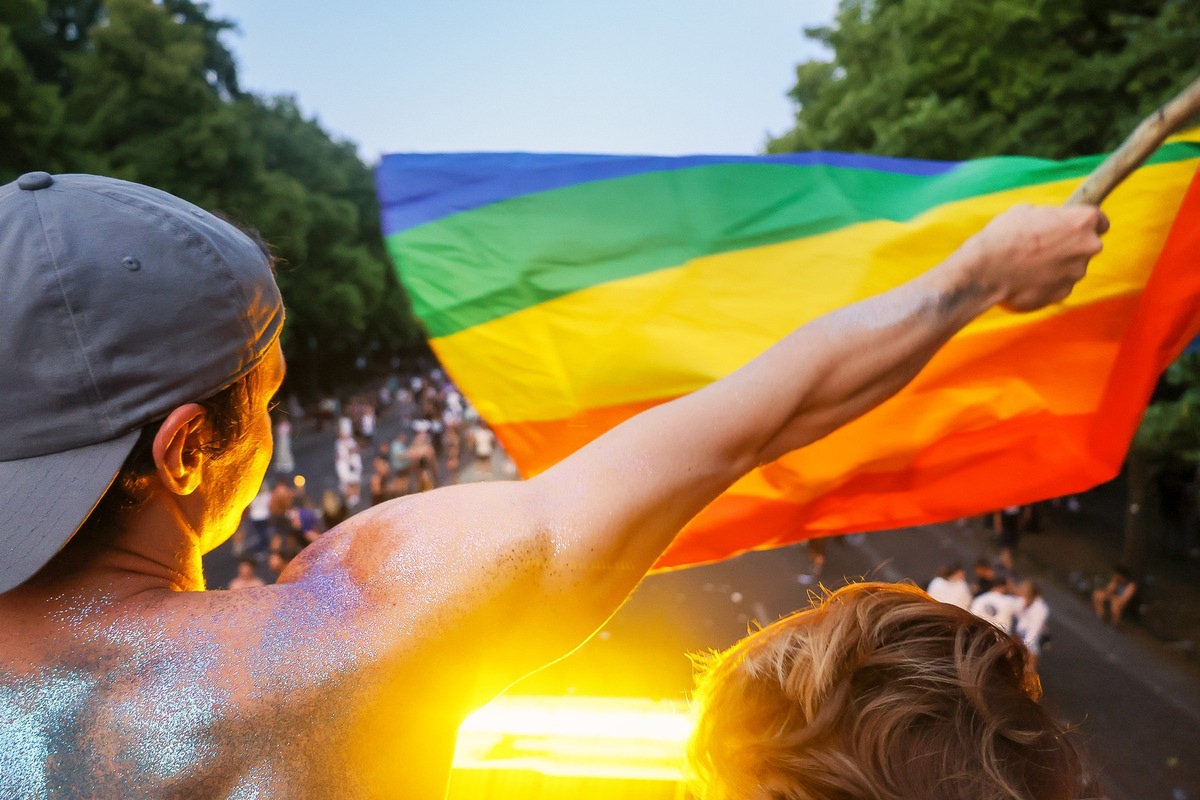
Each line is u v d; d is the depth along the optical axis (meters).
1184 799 8.46
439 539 0.77
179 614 0.72
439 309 2.76
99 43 29.12
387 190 2.79
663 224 2.76
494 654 0.76
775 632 0.92
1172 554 17.09
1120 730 9.85
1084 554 17.52
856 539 18.36
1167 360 2.70
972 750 0.78
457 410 37.16
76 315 0.71
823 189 2.78
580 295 2.75
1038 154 13.88
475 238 2.74
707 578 15.32
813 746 0.81
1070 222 1.32
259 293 0.81
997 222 1.30
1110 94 12.89
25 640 0.71
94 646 0.70
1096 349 2.68
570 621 0.79
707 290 2.73
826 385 0.96
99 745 0.66
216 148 30.23
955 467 2.67
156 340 0.73
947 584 9.95
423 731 0.73
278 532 17.23
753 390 0.91
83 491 0.71
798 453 2.57
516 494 0.81
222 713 0.68
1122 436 2.68
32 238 0.72
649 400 2.71
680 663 10.81
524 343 2.75
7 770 0.65
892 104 19.03
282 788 0.67
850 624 0.87
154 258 0.74
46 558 0.69
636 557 0.83
